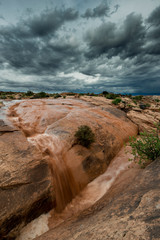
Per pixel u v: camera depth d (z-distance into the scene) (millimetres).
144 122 13031
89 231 1585
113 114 12711
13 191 3453
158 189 1927
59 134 7016
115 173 5910
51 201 3965
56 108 12070
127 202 2012
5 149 4910
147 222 1229
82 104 15289
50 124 8352
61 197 4348
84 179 5383
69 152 5977
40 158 4879
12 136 6078
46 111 10703
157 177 2518
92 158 6156
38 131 7473
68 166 5375
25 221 3312
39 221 3529
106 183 5250
